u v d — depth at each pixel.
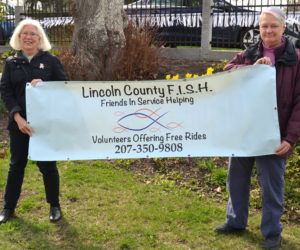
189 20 10.71
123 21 7.88
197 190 4.40
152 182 4.59
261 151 3.11
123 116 3.38
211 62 9.84
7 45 13.40
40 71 3.39
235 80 3.19
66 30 11.34
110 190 4.33
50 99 3.35
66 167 4.97
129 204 4.00
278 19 2.93
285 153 3.02
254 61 3.17
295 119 2.96
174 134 3.36
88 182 4.52
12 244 3.24
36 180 4.56
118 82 3.32
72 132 3.39
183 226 3.59
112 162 5.16
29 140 3.44
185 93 3.30
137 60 7.64
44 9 12.67
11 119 3.37
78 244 3.28
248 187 3.38
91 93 3.36
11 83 3.39
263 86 3.09
